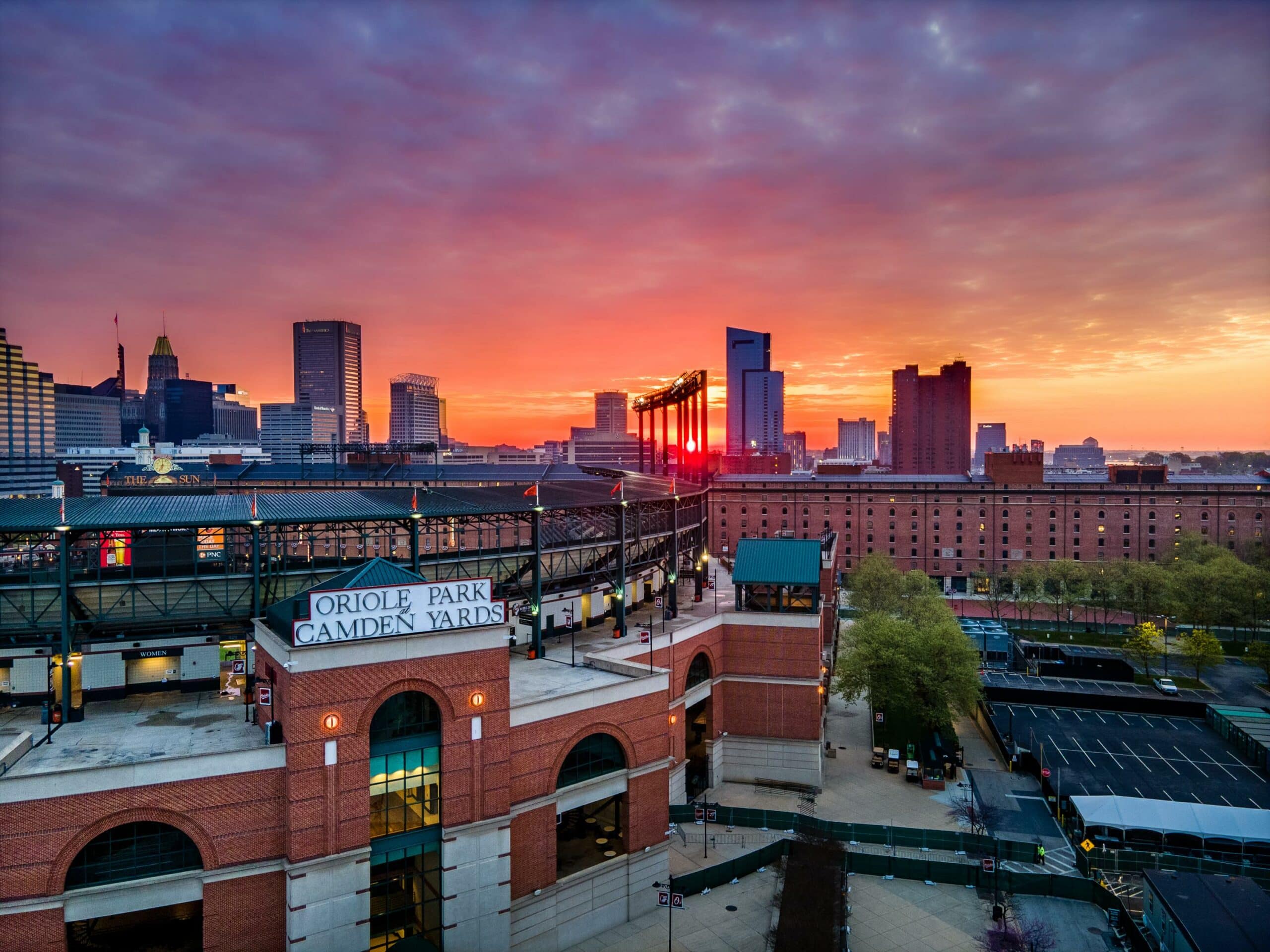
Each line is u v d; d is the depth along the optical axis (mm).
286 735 35094
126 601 48812
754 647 66562
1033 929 44000
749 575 67438
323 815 35438
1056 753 73125
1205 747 74562
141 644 47906
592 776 45406
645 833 47344
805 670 65438
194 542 50906
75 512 47312
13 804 31625
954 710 76250
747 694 66625
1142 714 85125
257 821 35438
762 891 49250
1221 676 96438
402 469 154500
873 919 46094
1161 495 136000
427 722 38500
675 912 46906
